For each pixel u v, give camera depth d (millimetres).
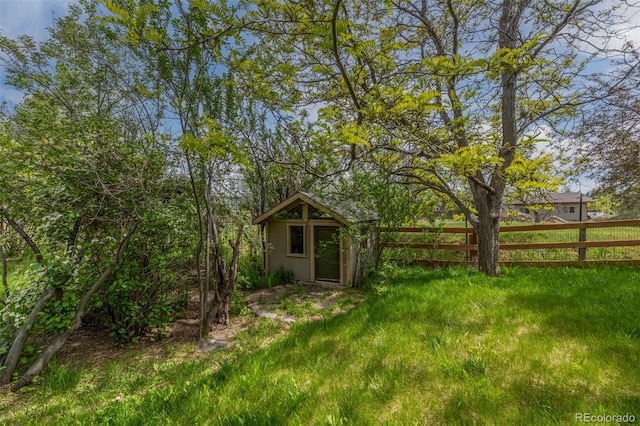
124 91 3881
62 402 2533
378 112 2875
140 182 3459
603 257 6645
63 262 3156
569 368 2361
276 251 7152
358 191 6074
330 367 2740
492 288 4527
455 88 4375
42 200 3277
